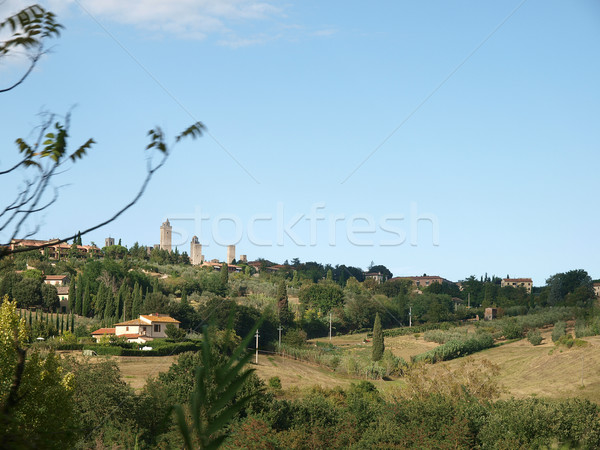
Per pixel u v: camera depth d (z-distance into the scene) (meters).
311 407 46.12
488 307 169.62
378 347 104.12
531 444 34.09
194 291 158.38
